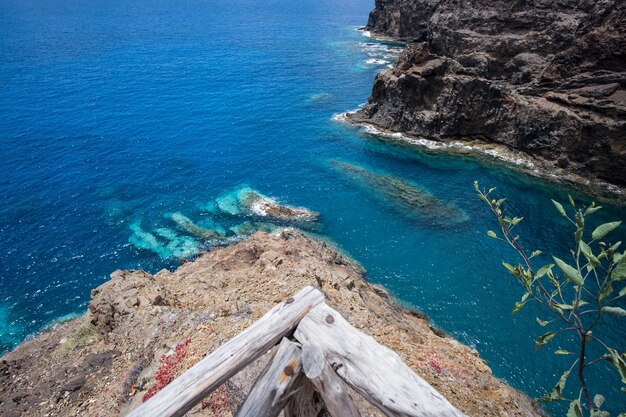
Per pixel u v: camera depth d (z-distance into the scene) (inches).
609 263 126.6
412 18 4284.0
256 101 2849.4
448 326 1166.3
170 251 1459.2
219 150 2176.4
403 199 1748.3
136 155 2103.8
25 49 4018.2
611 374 991.6
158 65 3627.0
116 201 1728.6
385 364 154.0
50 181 1844.2
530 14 2689.5
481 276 1341.0
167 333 746.2
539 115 1990.7
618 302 1141.7
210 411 473.1
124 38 4707.2
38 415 655.8
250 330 168.2
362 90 3058.6
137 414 145.0
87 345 836.0
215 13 6968.5
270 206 1702.8
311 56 3978.8
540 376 1011.9
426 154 2122.3
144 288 904.9
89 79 3206.2
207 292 912.9
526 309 1196.5
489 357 1071.0
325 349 160.6
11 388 749.9
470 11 3011.8
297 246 1270.9
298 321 171.6
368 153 2144.4
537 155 2015.3
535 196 1765.5
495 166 2001.7
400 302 1249.4
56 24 5585.6
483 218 1624.0
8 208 1648.6
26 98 2773.1
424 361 642.8
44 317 1222.9
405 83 2287.2
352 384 154.1
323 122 2519.7
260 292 830.5
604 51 1930.4
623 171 1768.0
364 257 1435.8
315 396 179.8
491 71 2827.3
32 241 1491.1
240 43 4549.7
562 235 1524.4
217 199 1758.1
